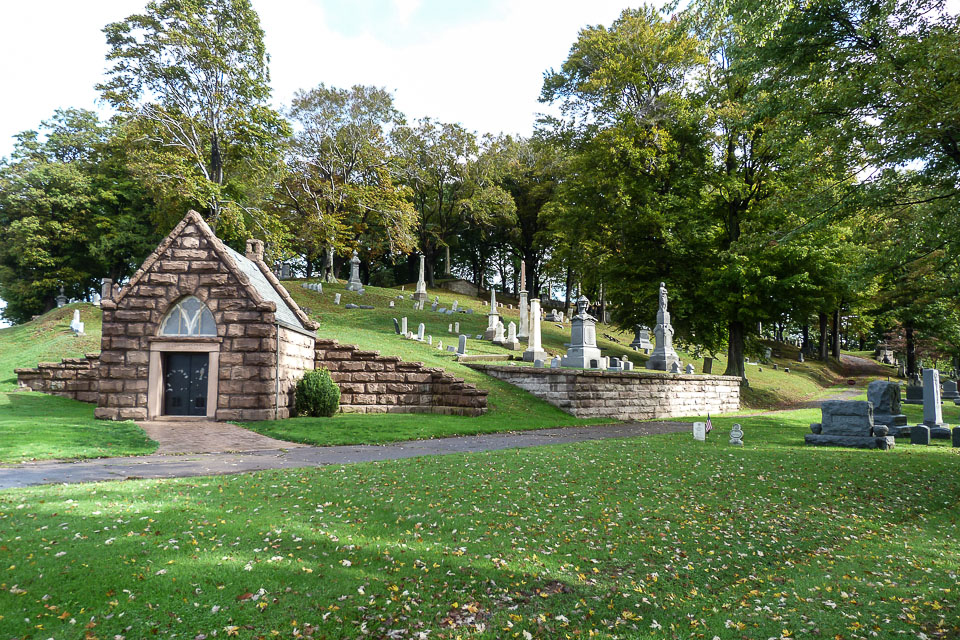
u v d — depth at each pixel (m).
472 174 65.94
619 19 45.50
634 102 41.31
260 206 50.44
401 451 14.67
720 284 34.94
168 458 13.38
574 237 43.88
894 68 16.50
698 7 21.14
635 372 27.11
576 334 30.61
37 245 53.41
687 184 36.91
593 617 5.14
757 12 20.12
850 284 22.69
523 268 40.56
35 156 56.91
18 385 23.83
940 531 7.86
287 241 53.50
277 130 45.44
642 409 27.27
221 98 41.41
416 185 68.56
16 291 56.06
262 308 20.11
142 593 5.14
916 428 17.34
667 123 37.91
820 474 11.35
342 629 4.72
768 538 7.38
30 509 7.56
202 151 43.41
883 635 4.86
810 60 20.88
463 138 64.31
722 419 25.80
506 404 23.91
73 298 61.25
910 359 48.84
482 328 44.00
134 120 41.03
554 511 8.28
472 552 6.51
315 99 55.50
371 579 5.68
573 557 6.51
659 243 39.25
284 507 8.13
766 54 21.59
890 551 7.02
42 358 27.89
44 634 4.43
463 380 23.67
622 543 7.01
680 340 42.19
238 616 4.83
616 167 38.62
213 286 20.30
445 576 5.81
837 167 19.84
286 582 5.51
